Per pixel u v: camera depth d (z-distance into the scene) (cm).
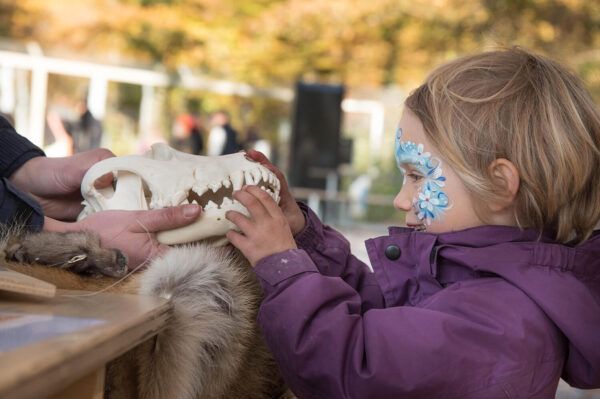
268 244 117
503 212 128
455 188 128
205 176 120
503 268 120
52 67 1250
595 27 1231
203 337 99
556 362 116
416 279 132
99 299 88
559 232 128
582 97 133
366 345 111
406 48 1321
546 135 125
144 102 1508
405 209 136
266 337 115
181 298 99
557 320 115
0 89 1284
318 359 111
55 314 74
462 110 127
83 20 1371
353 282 150
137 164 120
